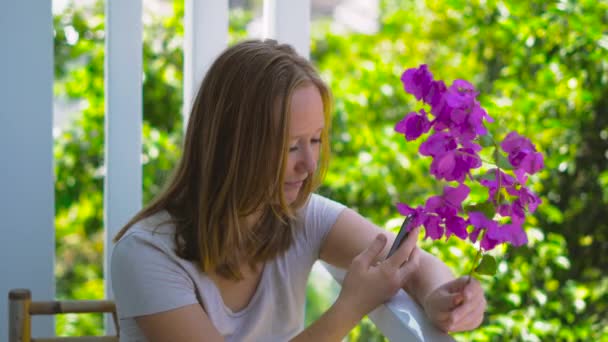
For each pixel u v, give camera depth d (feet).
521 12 11.11
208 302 4.65
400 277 4.20
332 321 4.11
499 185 3.41
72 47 13.91
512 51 12.00
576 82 10.94
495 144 3.44
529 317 10.28
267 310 4.91
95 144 13.96
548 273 10.97
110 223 6.52
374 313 4.50
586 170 11.79
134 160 6.49
